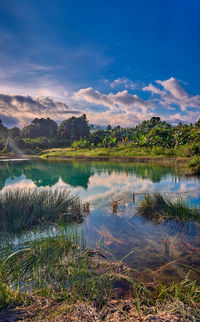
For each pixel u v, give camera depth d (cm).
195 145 2464
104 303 220
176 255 337
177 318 189
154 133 4378
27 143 8875
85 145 6788
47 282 259
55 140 10738
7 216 471
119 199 761
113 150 4897
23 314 195
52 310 203
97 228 468
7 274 272
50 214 529
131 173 1606
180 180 1203
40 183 1234
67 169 2138
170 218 526
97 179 1338
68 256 327
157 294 238
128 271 288
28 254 328
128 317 194
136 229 461
